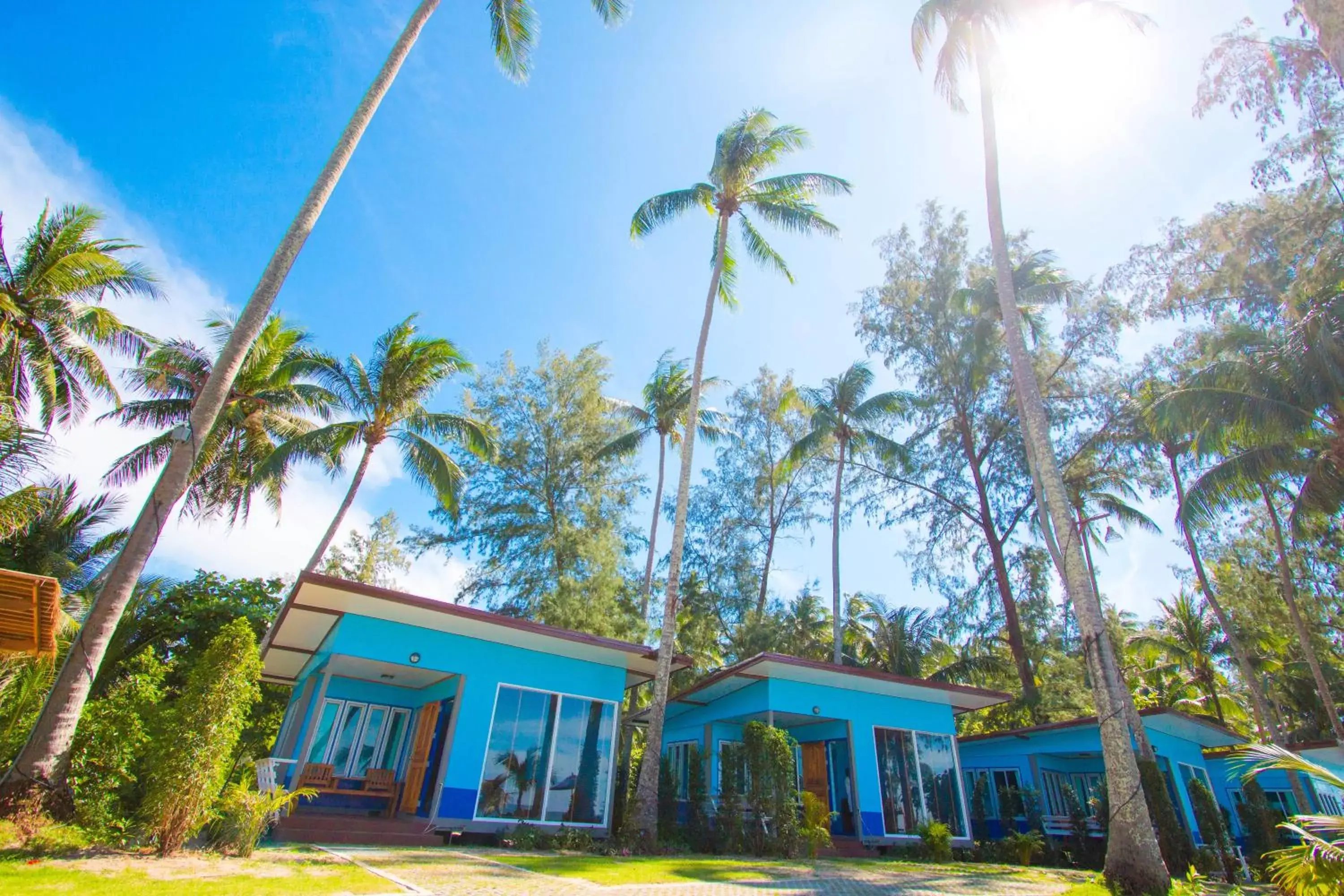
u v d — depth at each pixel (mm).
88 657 7996
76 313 16922
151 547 8594
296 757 12906
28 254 15953
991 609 24297
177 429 8961
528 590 24719
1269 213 15773
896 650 26750
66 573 16812
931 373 23797
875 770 15656
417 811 12242
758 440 29688
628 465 27969
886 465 25094
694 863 10375
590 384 27016
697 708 18109
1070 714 26031
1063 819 17438
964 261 23891
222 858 7316
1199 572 20094
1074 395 22031
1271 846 16391
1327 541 19219
